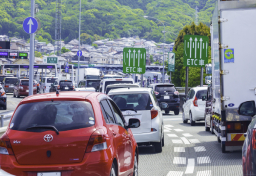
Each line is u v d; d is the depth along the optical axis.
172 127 53.78
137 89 32.38
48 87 144.75
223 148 29.36
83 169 14.74
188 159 28.81
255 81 27.38
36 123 15.45
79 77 177.38
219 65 27.62
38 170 14.80
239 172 23.48
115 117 18.42
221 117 27.91
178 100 77.75
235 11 27.33
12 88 145.62
